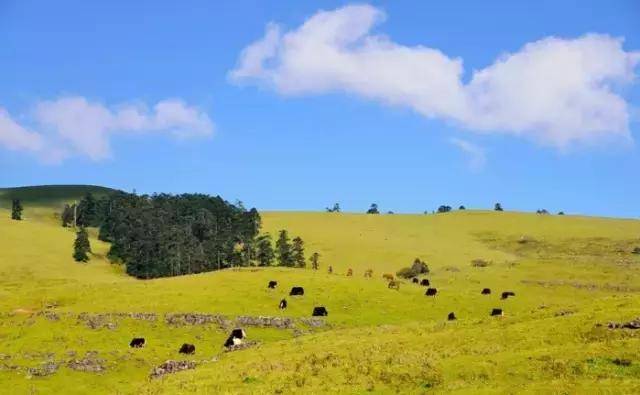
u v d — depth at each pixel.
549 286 119.50
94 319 81.88
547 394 34.75
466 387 38.12
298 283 104.25
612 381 35.78
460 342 49.94
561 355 41.56
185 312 86.00
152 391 46.84
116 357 66.44
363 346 53.09
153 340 74.88
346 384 41.66
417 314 91.88
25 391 57.06
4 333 77.25
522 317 56.56
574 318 50.84
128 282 110.31
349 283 105.81
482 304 98.94
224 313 86.56
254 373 47.38
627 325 46.06
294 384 42.81
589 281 124.62
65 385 58.97
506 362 41.75
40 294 99.44
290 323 83.50
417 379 41.03
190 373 51.97
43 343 72.06
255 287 101.25
